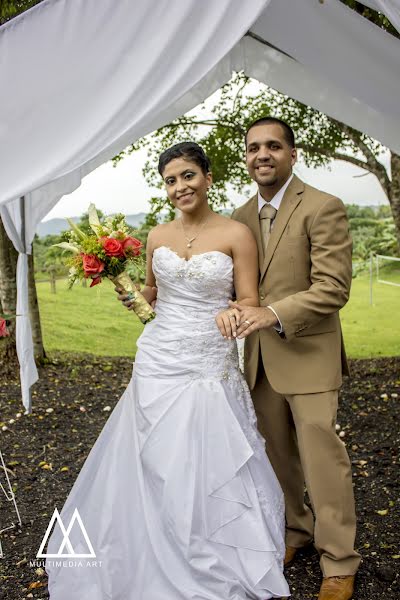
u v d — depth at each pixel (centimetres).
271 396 287
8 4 478
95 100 252
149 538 246
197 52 243
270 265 270
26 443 475
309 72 416
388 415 519
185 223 278
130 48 248
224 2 241
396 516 336
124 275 277
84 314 844
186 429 254
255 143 265
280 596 247
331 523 260
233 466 254
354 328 895
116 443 272
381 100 368
